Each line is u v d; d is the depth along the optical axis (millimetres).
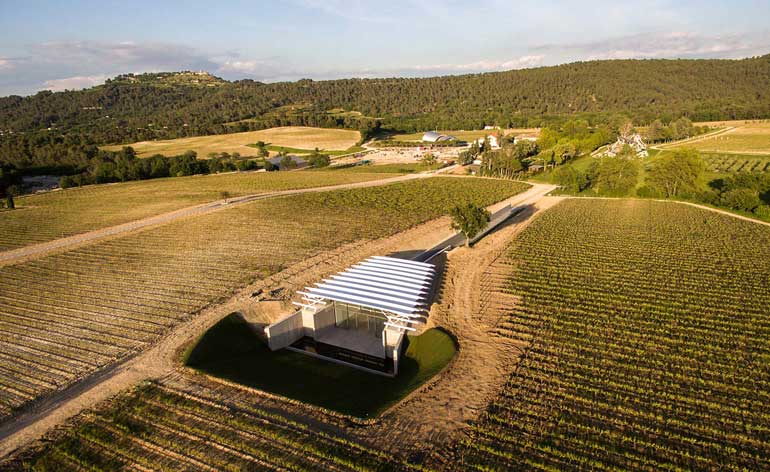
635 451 23625
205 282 49188
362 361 36125
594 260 53844
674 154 93125
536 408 27234
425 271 45344
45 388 30438
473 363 32438
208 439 25141
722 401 27516
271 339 37156
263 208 86688
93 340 36969
